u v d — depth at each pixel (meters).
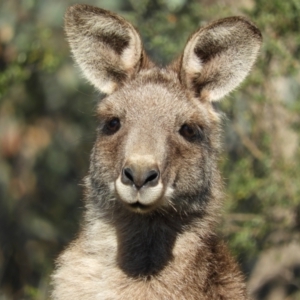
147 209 21.11
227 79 24.23
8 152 40.59
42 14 37.12
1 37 36.47
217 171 23.84
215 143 23.94
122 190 21.02
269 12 31.38
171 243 22.50
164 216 22.50
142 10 32.97
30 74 35.66
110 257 22.56
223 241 24.05
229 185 31.55
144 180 20.84
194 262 22.41
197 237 22.73
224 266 22.98
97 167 22.92
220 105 30.23
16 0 37.19
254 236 31.55
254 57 24.05
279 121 32.59
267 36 31.27
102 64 24.16
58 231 37.75
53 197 40.06
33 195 40.28
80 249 23.00
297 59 31.70
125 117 22.70
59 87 38.78
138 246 22.45
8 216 38.31
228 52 24.16
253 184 31.19
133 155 21.17
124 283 22.17
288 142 32.44
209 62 24.09
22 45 35.72
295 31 31.31
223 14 32.22
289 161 31.66
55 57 35.38
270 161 31.36
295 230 32.09
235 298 22.67
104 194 22.80
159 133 22.14
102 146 22.86
